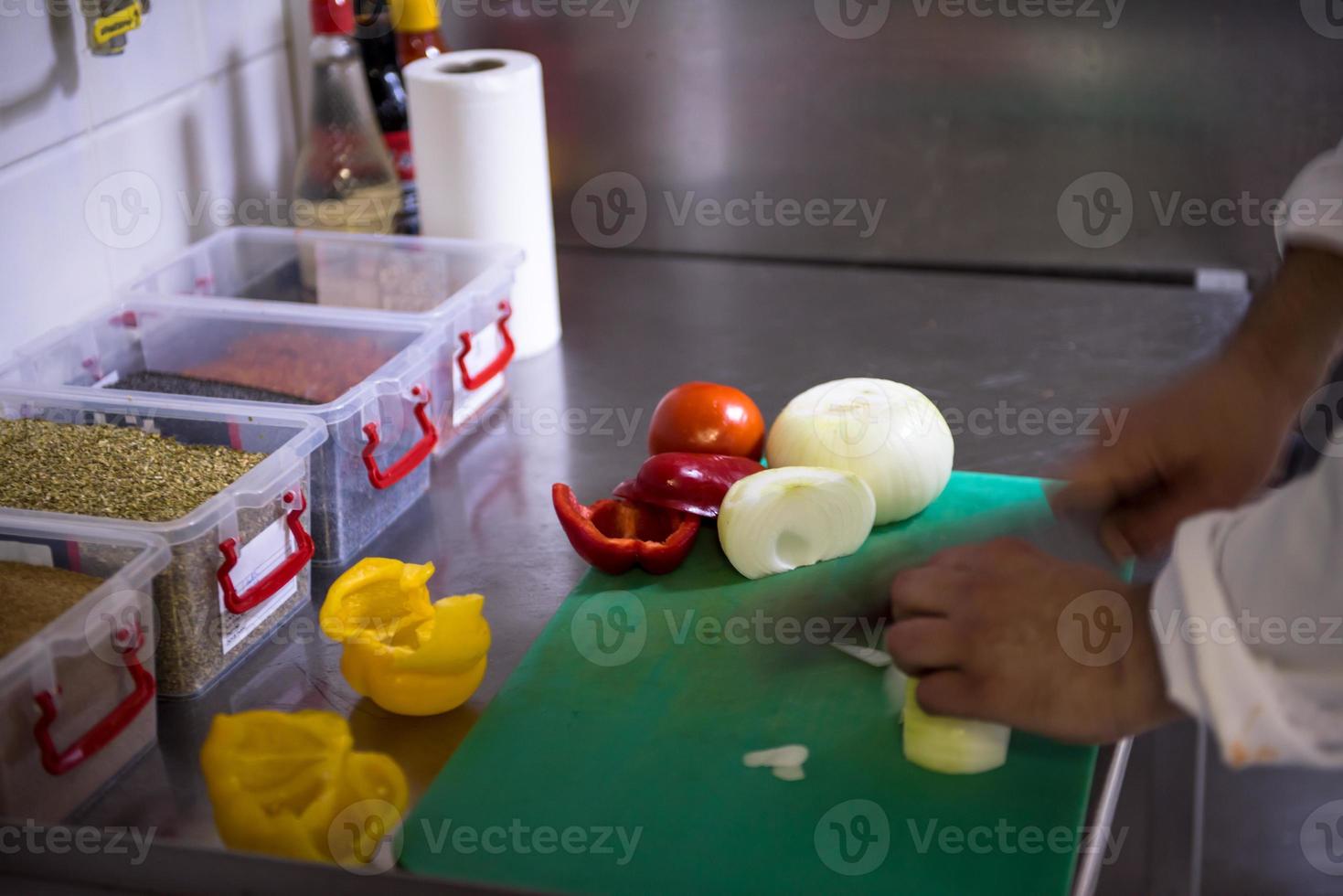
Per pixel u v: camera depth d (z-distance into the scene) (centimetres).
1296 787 132
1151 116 124
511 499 93
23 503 73
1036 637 59
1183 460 71
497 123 104
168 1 105
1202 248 129
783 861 59
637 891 57
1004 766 65
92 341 94
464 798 63
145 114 104
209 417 81
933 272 133
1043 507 87
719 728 68
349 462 83
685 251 138
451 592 81
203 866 54
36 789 60
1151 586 58
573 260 137
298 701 71
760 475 81
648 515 86
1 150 88
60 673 60
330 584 82
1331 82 120
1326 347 72
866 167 131
